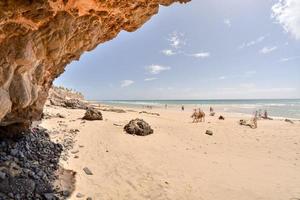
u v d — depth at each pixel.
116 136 12.91
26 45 4.41
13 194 5.11
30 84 5.33
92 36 6.83
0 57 4.07
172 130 16.98
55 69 7.61
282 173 8.88
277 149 12.90
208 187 7.26
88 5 5.43
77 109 26.00
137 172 8.06
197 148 12.34
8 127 7.56
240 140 14.96
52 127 12.70
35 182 5.87
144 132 14.05
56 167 7.37
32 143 8.45
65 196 5.84
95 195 6.21
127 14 6.84
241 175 8.51
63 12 4.95
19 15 3.95
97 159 8.97
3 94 4.23
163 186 7.07
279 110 52.34
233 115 37.56
